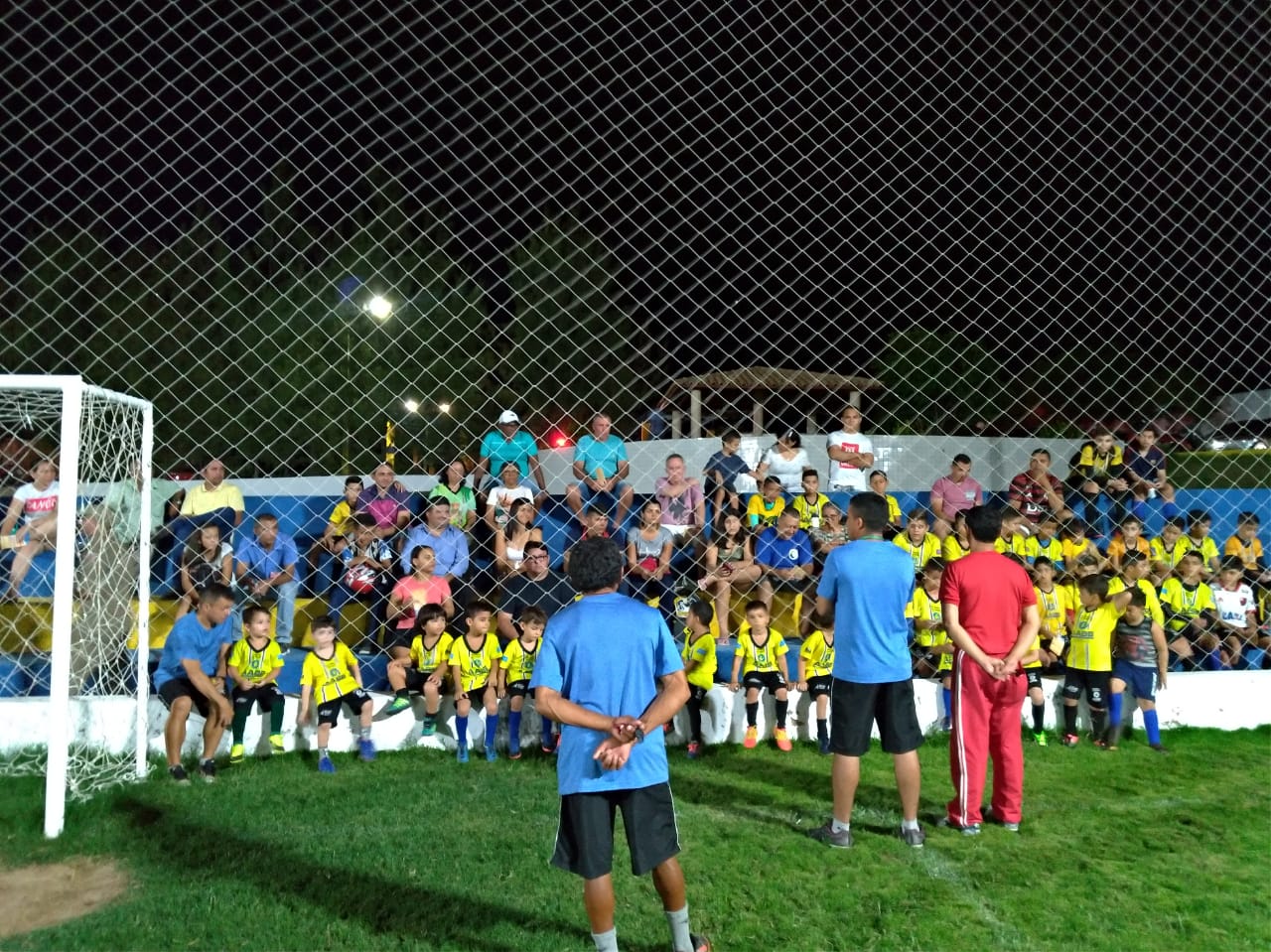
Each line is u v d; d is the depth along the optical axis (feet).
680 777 17.71
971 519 14.74
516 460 26.63
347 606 23.22
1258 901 12.32
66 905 12.05
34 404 17.22
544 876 12.76
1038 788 17.12
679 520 25.17
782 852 13.80
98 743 18.48
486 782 17.24
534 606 19.57
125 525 18.97
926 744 20.04
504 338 32.60
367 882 12.55
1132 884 12.80
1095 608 20.53
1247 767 18.62
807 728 20.61
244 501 25.99
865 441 28.71
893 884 12.71
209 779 17.15
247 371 34.65
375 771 17.97
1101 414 30.53
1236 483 30.55
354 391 32.42
